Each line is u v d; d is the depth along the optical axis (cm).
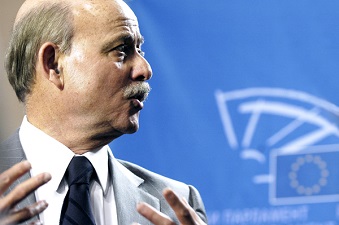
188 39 511
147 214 268
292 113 500
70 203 297
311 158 496
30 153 311
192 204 331
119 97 312
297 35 503
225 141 505
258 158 502
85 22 313
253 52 505
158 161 510
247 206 502
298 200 497
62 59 313
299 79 501
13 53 320
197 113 508
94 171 311
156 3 516
